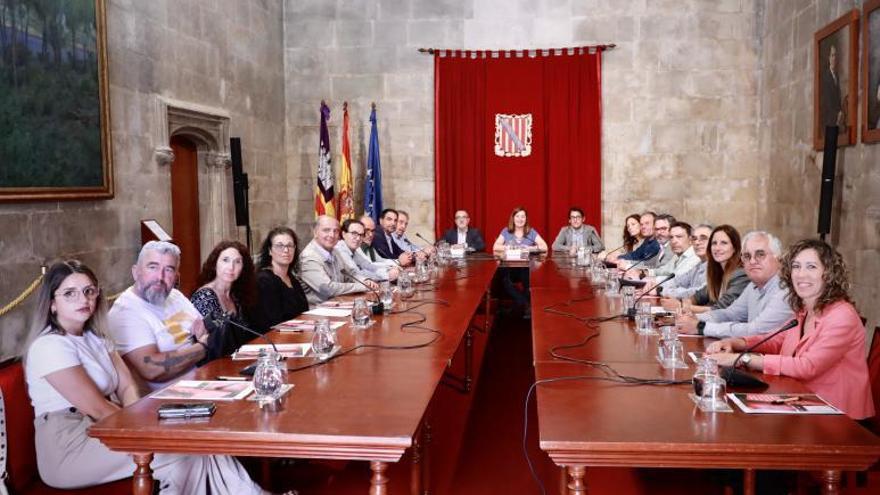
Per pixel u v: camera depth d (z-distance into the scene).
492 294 8.16
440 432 4.16
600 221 9.38
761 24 9.02
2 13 4.68
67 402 2.56
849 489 2.30
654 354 3.14
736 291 4.30
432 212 9.66
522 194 9.48
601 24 9.23
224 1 7.89
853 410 2.75
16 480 2.44
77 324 2.69
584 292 5.14
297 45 9.63
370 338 3.50
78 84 5.46
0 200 4.65
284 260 4.44
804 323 2.93
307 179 9.73
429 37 9.46
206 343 3.27
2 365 2.55
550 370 2.86
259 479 3.29
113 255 6.00
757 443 2.00
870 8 5.96
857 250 6.34
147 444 2.15
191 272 7.70
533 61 9.34
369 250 7.45
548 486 3.38
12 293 4.84
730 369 2.64
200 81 7.39
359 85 9.59
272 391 2.44
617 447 2.01
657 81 9.20
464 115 9.47
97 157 5.71
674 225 6.05
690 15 9.10
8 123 4.75
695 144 9.21
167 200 6.87
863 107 6.13
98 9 5.68
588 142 9.30
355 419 2.24
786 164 8.23
